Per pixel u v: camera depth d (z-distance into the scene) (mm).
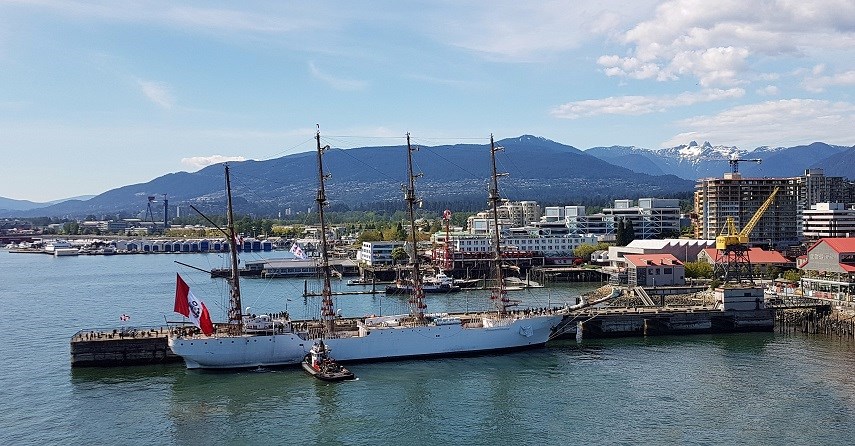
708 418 116625
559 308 198000
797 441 106125
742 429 111312
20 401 126938
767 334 189125
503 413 120625
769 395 128500
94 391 133000
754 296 195750
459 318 172500
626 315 189125
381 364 153750
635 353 165250
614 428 112625
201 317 148500
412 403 126188
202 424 115188
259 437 109688
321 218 165625
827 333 188500
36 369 149375
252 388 134875
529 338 167875
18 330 196000
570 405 124625
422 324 162625
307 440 108500
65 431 111750
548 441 107500
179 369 149000
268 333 153000
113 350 152375
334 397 129375
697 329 193250
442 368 150625
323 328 162875
